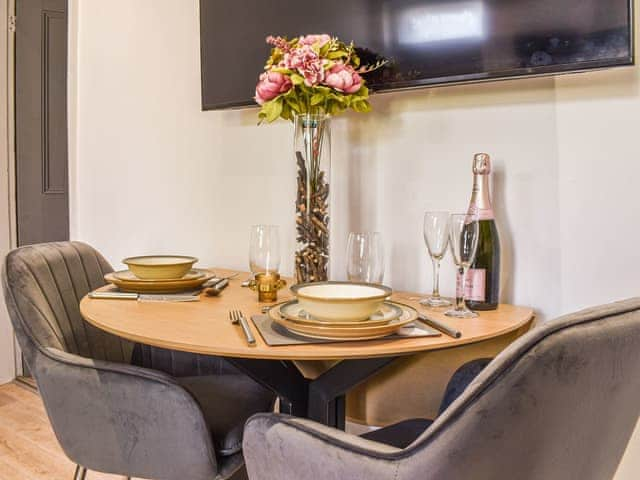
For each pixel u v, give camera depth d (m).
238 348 0.99
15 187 2.98
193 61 2.20
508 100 1.49
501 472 0.74
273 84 1.42
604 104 1.36
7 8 2.90
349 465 0.83
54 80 3.12
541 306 1.47
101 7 2.51
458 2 1.44
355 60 1.54
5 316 2.92
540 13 1.33
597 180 1.38
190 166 2.25
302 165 1.47
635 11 1.30
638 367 0.83
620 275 1.36
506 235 1.51
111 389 1.18
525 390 0.71
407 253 1.70
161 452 1.17
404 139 1.68
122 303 1.38
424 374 1.50
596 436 0.83
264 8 1.83
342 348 0.99
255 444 0.98
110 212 2.55
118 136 2.49
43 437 2.33
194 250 2.27
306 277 1.50
